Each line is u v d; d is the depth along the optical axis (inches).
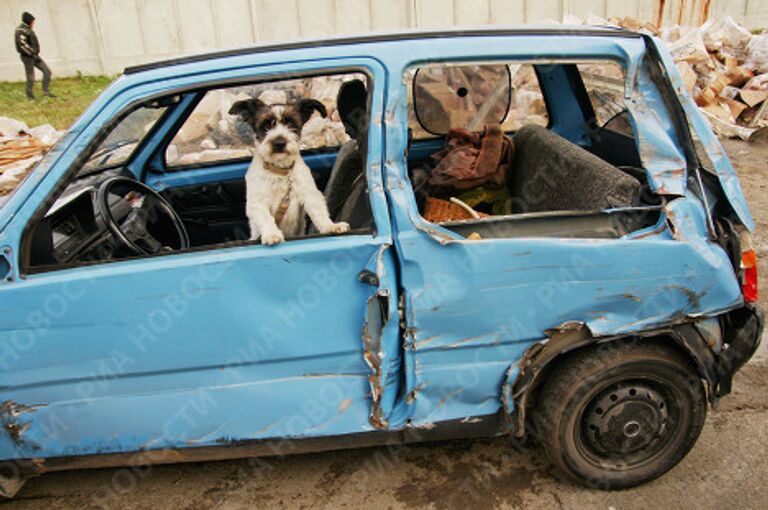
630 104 91.3
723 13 573.6
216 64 89.2
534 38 90.0
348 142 119.7
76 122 88.7
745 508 99.0
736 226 93.4
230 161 139.2
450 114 136.1
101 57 590.9
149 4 573.3
